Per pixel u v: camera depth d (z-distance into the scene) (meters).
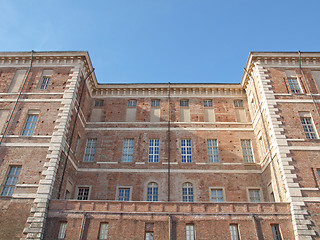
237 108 33.56
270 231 21.25
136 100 34.47
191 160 29.89
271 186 26.31
